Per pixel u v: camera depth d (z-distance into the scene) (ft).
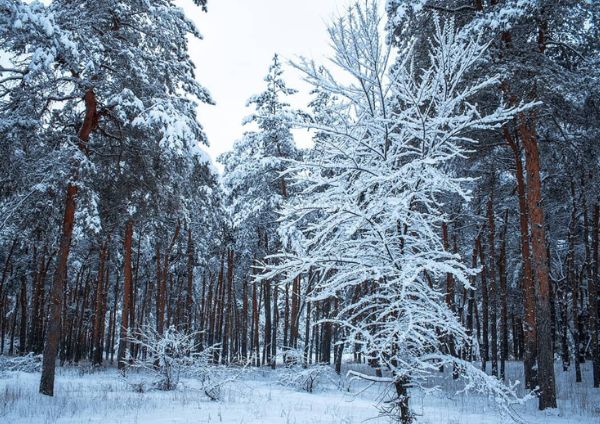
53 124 44.45
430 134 20.06
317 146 22.43
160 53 49.57
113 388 44.27
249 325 149.59
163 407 33.30
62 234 41.32
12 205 39.32
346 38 19.77
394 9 36.09
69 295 102.12
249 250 85.66
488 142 50.55
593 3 37.09
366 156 21.76
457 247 71.72
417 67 35.45
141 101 42.83
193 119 48.24
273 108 76.48
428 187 19.47
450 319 17.99
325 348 73.61
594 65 41.01
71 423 26.81
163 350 43.24
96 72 39.06
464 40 34.06
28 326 121.70
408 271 16.87
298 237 45.96
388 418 29.35
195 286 114.52
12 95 38.34
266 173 73.26
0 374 48.78
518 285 79.66
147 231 76.13
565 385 56.65
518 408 39.88
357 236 21.85
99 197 51.88
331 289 18.80
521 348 105.60
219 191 57.57
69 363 81.87
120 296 118.62
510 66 37.27
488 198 63.87
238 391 44.78
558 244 76.23
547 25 40.88
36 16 31.01
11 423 26.78
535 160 43.11
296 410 33.94
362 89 21.35
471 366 17.28
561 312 80.43
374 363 19.83
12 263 88.43
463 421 31.12
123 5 45.32
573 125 46.98
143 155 48.26
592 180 47.88
